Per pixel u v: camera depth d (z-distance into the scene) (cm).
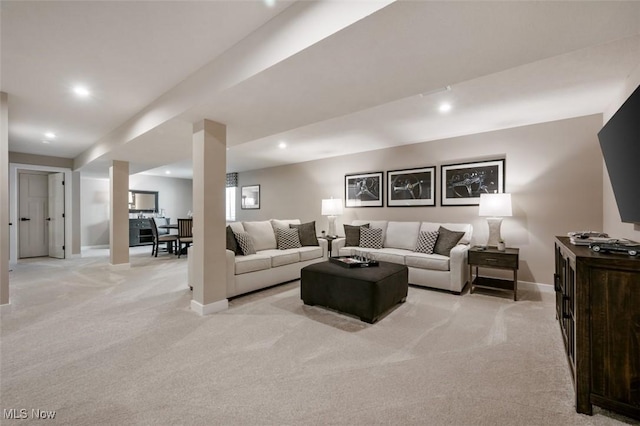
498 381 178
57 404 156
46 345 223
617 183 195
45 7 170
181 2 169
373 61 181
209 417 147
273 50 186
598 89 274
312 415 149
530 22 142
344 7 148
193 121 297
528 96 291
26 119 374
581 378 150
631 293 141
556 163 365
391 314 294
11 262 579
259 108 262
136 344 226
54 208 661
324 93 230
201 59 234
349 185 580
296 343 229
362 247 475
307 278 316
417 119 366
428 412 151
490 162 413
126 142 381
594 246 170
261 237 445
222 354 211
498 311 302
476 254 362
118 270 507
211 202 300
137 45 213
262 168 763
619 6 129
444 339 236
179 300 337
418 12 134
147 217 900
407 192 498
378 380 179
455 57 177
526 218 385
